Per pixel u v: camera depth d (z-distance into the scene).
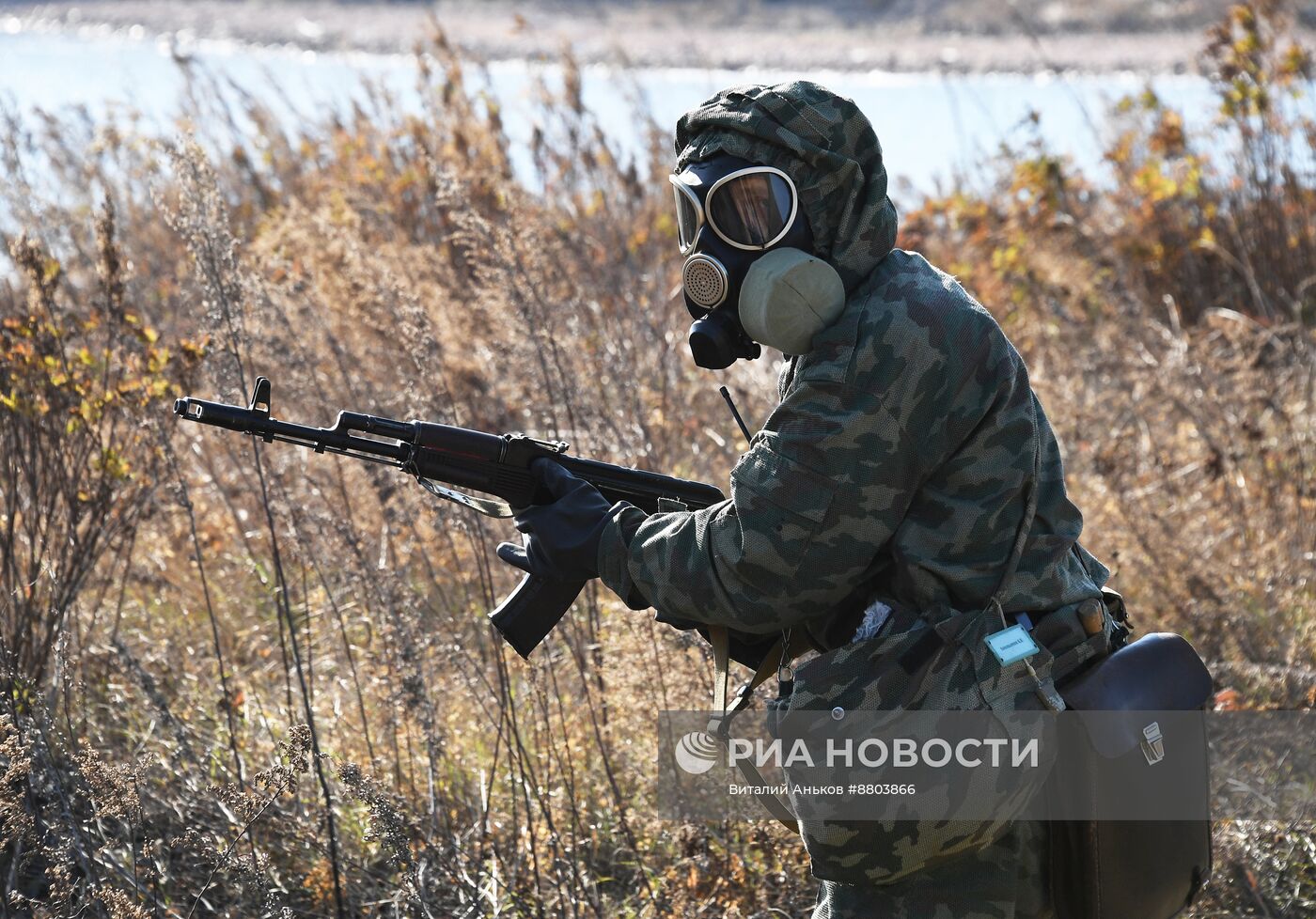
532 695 5.35
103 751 5.22
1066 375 8.30
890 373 3.19
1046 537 3.42
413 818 4.88
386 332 6.68
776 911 4.75
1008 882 3.37
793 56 38.56
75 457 5.81
